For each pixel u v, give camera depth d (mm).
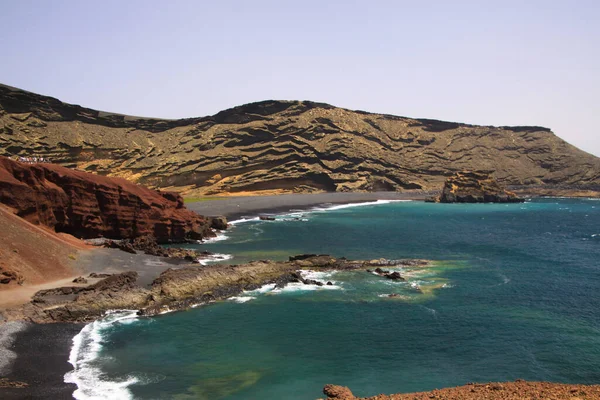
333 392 27031
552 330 42156
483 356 36875
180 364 34594
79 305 43781
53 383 30516
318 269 63688
